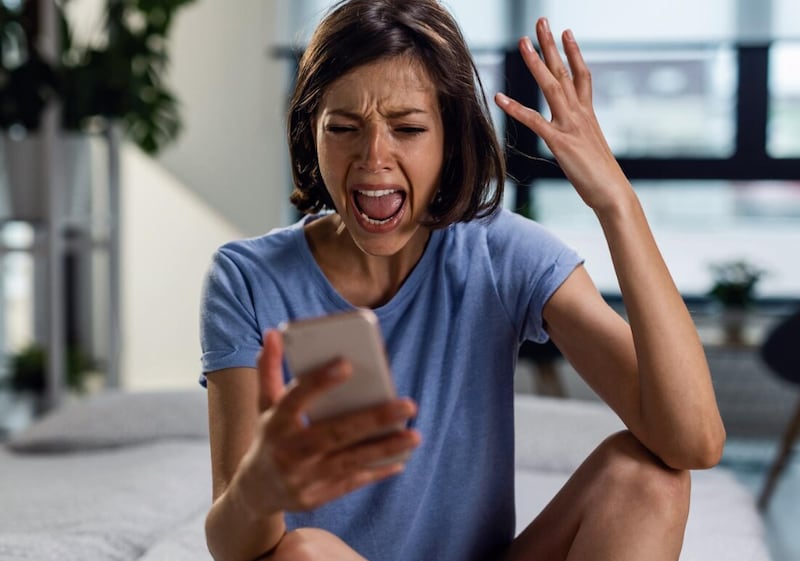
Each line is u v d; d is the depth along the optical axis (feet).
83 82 10.40
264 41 13.26
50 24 10.23
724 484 6.85
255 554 3.34
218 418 3.76
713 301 12.74
